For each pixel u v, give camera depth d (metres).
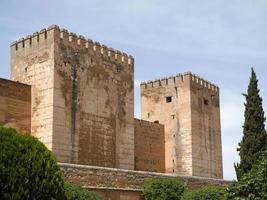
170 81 53.00
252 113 40.47
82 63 38.50
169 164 51.31
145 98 54.72
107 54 41.09
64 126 36.06
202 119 52.22
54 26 36.78
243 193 23.72
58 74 36.34
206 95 53.62
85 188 28.06
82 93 38.00
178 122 51.50
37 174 18.05
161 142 51.75
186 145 50.44
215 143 53.50
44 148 19.11
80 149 37.03
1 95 35.19
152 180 34.16
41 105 36.34
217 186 36.81
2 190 17.08
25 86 37.06
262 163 23.91
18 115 36.12
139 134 49.06
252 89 41.03
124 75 42.53
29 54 38.25
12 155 17.62
